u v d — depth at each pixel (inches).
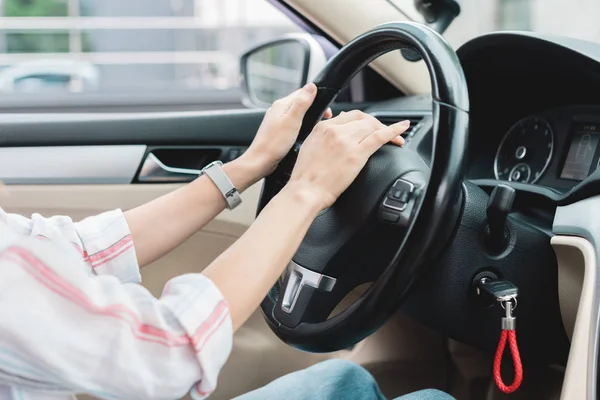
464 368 48.8
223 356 22.2
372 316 29.8
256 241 24.3
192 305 21.6
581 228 33.2
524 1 53.6
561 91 43.9
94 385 20.2
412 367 51.1
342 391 34.4
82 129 56.4
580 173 41.3
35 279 19.1
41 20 232.1
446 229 28.8
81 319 19.7
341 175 27.1
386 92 59.9
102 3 241.6
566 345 37.6
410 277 29.1
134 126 56.7
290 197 26.1
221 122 57.6
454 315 34.6
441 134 29.0
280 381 34.8
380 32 32.1
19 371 19.3
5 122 56.1
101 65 244.2
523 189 40.8
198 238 54.7
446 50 29.9
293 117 33.3
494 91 47.2
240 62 63.6
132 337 20.5
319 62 55.1
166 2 249.3
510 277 34.3
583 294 32.1
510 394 45.1
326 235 33.1
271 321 34.2
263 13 57.5
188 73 255.8
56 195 55.6
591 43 41.9
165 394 21.1
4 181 55.6
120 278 30.5
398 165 32.5
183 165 58.3
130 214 32.3
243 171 33.3
